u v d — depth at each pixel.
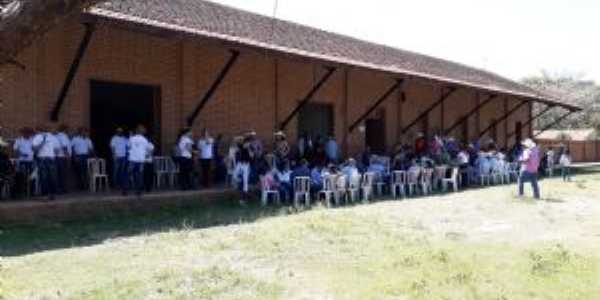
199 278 7.47
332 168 16.97
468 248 9.66
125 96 16.69
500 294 7.04
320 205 15.33
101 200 12.73
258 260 8.63
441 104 29.14
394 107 26.38
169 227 11.52
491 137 33.38
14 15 2.17
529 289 7.27
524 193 19.12
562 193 19.08
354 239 10.28
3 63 2.23
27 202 11.72
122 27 13.25
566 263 8.55
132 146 13.76
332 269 8.16
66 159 14.37
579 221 13.20
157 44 17.23
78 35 15.45
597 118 55.59
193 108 18.16
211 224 12.01
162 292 6.90
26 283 7.14
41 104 14.66
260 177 16.34
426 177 19.48
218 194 15.56
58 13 2.23
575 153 46.22
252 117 20.05
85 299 6.58
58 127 14.86
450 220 13.22
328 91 23.08
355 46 25.75
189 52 18.06
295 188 16.05
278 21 23.36
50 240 10.02
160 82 17.30
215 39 15.16
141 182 13.90
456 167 20.55
